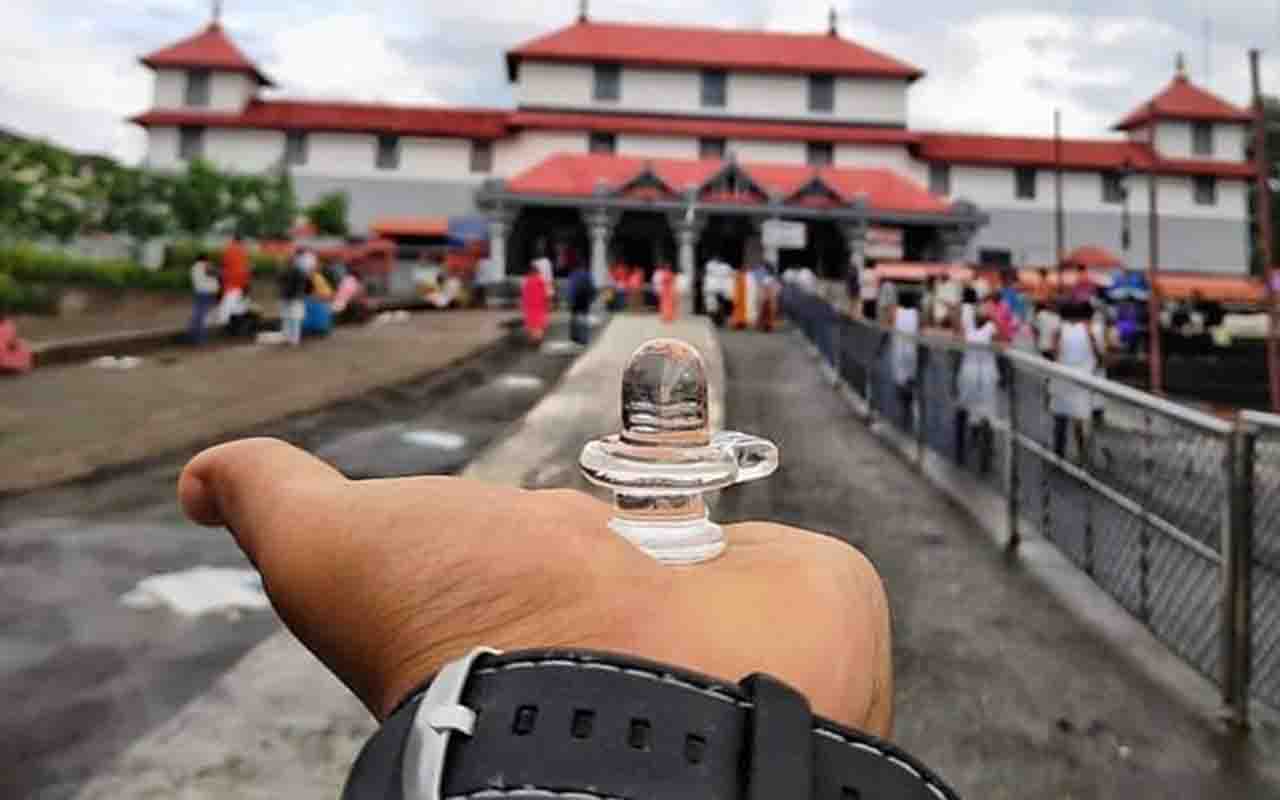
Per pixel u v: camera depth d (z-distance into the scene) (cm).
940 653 486
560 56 5903
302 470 68
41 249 2762
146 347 1884
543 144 5759
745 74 6009
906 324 1570
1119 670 466
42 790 332
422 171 5731
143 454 934
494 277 4694
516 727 40
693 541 64
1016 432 737
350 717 390
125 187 4031
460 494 61
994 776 366
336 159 5697
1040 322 1512
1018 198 5959
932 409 1050
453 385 1549
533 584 53
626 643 52
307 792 335
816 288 3453
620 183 5000
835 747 41
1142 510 527
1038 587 596
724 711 42
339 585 56
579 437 1042
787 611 57
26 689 415
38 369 1563
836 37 6334
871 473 951
